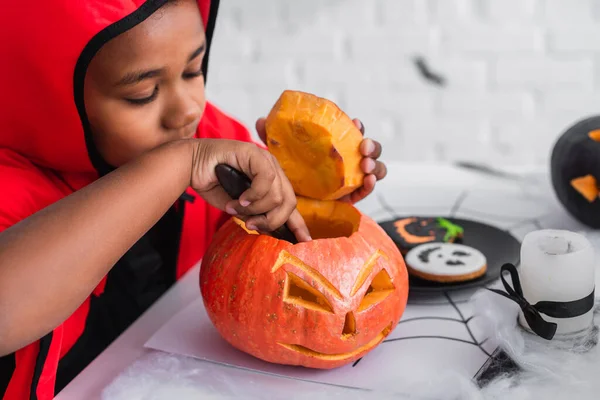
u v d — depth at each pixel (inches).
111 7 26.7
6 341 23.1
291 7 85.0
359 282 25.3
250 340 25.4
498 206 41.8
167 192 25.0
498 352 26.0
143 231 24.8
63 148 31.5
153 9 27.0
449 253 32.9
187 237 40.1
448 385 23.8
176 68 28.6
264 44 86.7
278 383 25.3
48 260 22.9
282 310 24.7
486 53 84.4
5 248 23.0
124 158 31.2
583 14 82.0
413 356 26.4
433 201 43.1
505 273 31.7
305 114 27.6
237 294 25.2
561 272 25.5
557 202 41.9
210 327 29.4
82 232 23.4
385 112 87.7
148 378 25.7
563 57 83.5
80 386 25.8
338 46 85.8
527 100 85.4
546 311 25.7
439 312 29.7
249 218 25.9
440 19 83.8
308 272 24.9
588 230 37.5
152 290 38.4
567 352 25.4
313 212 29.7
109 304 37.1
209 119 43.1
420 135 88.0
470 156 88.0
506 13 82.9
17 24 27.5
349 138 28.4
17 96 29.6
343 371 25.8
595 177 36.0
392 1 83.7
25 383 26.9
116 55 27.4
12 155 31.9
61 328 27.5
